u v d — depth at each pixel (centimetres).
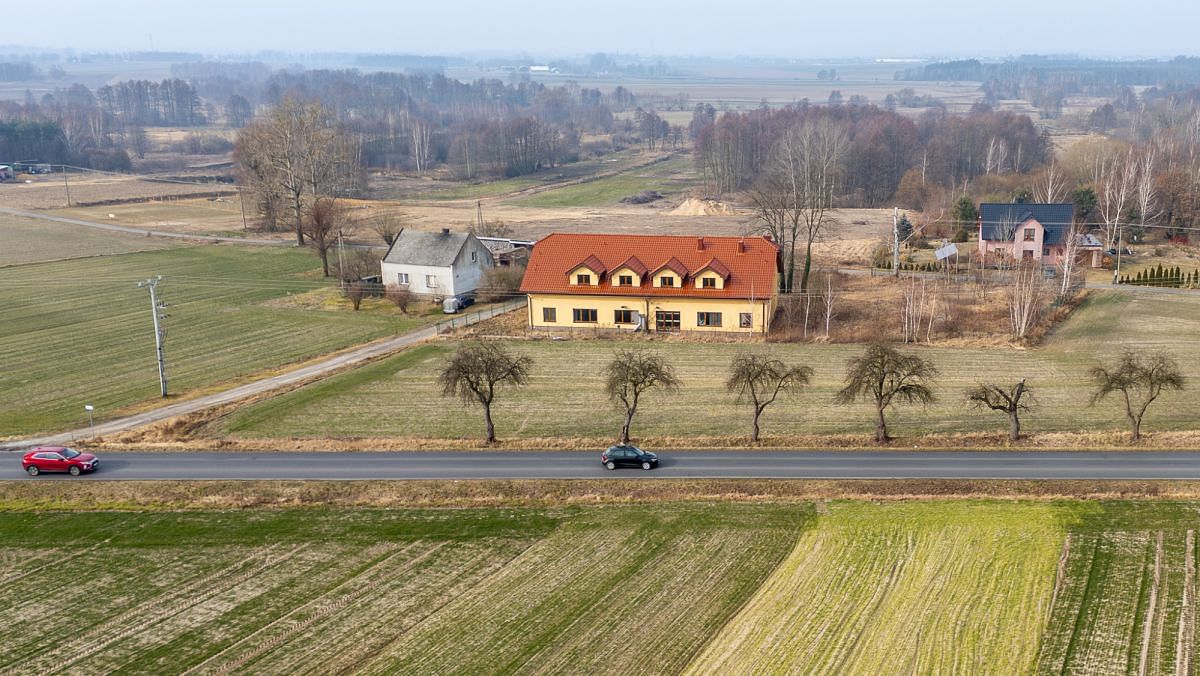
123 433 7362
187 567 5188
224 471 6456
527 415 7619
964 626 4506
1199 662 4188
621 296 9975
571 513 5719
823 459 6425
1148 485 5728
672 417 7481
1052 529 5319
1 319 11294
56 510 5922
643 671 4222
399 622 4622
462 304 11738
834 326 10044
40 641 4522
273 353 9850
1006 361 8781
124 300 12312
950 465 6228
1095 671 4159
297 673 4244
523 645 4419
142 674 4256
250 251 15888
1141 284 11675
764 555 5172
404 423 7469
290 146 16562
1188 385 7800
